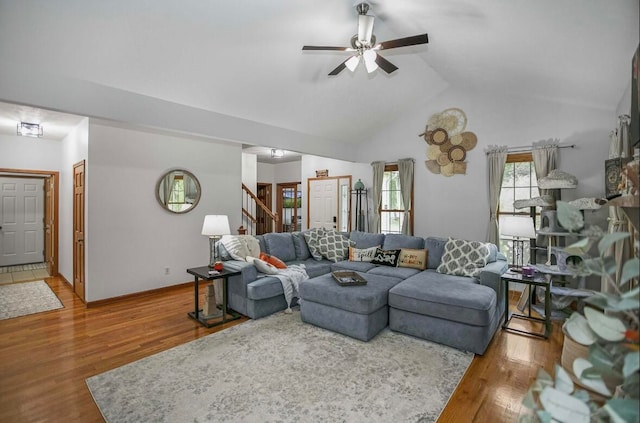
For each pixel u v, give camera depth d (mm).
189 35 2939
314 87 4285
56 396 2211
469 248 3865
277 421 1964
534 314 3850
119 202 4305
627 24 2307
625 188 2291
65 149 5273
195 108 3842
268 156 8086
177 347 2934
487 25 2922
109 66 2945
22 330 3334
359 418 1992
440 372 2523
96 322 3545
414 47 3957
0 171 5160
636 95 1836
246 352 2830
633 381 902
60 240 5613
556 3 2320
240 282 3717
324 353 2814
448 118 5320
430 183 5535
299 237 5078
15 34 2434
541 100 4527
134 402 2141
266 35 3213
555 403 971
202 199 5188
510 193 4875
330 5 3059
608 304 932
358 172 6480
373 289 3295
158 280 4691
